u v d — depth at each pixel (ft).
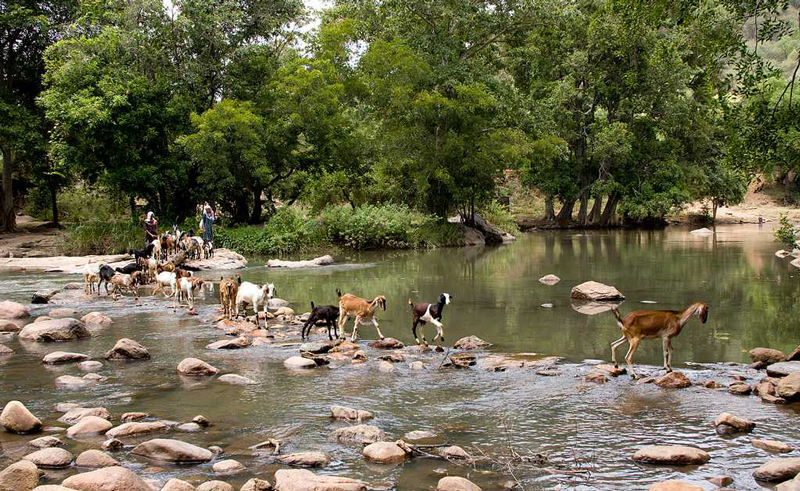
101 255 100.78
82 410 26.11
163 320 49.06
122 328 45.88
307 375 32.78
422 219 120.98
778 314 48.29
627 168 160.66
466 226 131.34
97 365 34.63
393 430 24.64
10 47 125.59
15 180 152.46
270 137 115.03
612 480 19.70
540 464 21.08
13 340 42.04
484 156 118.42
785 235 58.85
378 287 65.21
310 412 26.76
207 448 22.59
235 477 20.17
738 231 151.02
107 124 104.37
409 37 123.85
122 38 108.27
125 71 107.96
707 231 143.02
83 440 23.50
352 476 20.18
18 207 160.15
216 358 36.63
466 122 119.34
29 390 30.22
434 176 120.06
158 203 119.44
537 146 124.88
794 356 33.91
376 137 128.77
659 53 50.44
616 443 22.89
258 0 120.47
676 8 43.45
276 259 96.94
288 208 114.01
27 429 24.52
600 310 51.62
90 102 101.14
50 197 149.69
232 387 30.66
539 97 157.17
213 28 113.91
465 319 48.52
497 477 20.07
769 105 40.86
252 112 116.37
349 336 42.83
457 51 125.18
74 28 112.27
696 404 27.22
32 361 35.94
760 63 39.81
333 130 122.11
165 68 114.62
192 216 121.80
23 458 21.24
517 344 40.04
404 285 66.64
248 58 118.83
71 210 151.74
